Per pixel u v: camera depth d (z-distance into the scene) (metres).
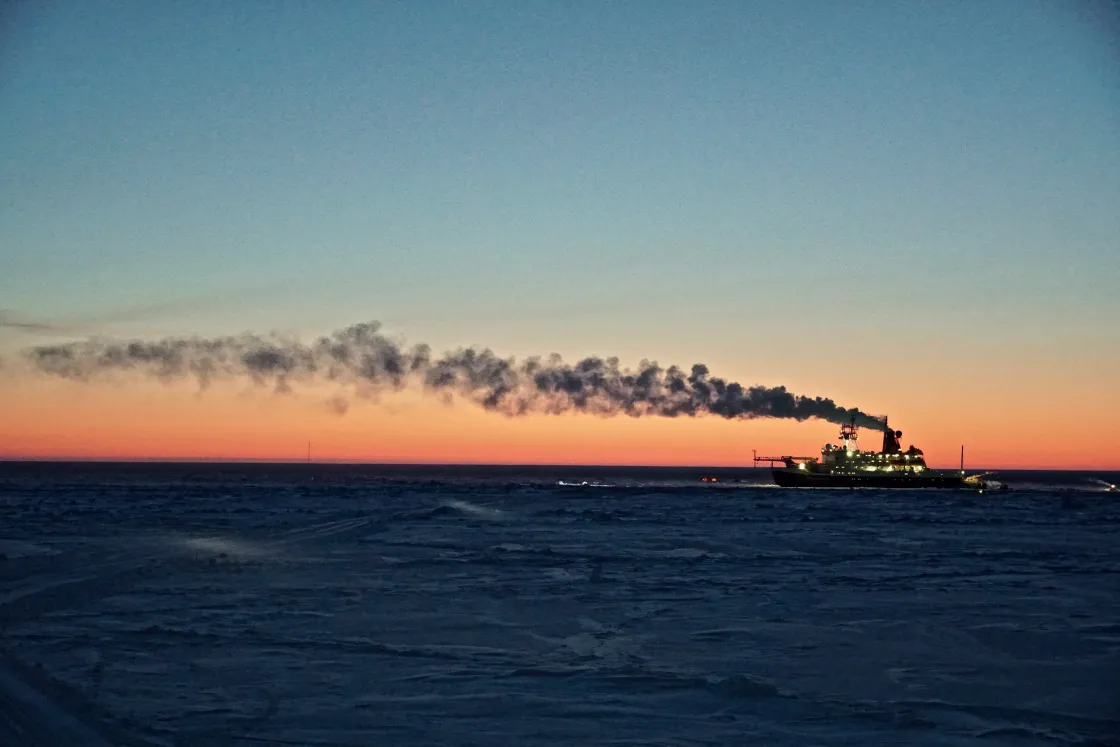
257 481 136.88
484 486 114.88
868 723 11.68
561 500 74.12
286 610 18.94
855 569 27.70
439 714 11.75
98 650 14.87
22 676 13.05
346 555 29.25
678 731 11.23
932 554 32.56
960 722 11.84
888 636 17.22
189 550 29.02
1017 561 30.45
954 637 17.19
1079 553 33.25
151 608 18.80
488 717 11.66
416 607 19.69
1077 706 12.64
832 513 60.50
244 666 14.06
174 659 14.40
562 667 14.38
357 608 19.39
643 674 13.98
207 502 62.16
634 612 19.55
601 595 21.81
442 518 48.19
